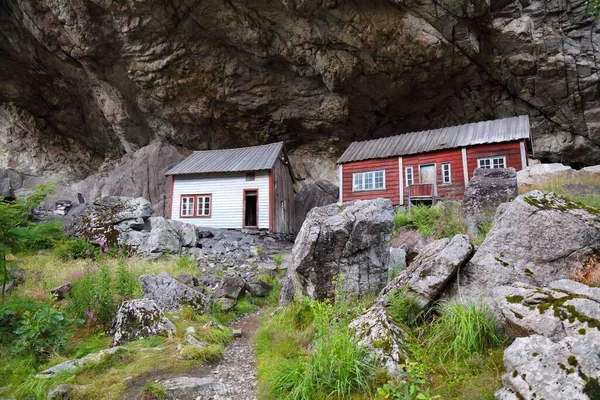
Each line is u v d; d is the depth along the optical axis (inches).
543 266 174.7
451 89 872.9
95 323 250.5
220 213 742.5
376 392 135.7
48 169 1112.2
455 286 189.5
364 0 703.1
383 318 171.9
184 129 1054.4
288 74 896.9
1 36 907.4
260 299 398.0
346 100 905.5
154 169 994.7
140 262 448.5
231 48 848.3
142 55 841.5
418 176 654.5
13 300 219.8
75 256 464.1
